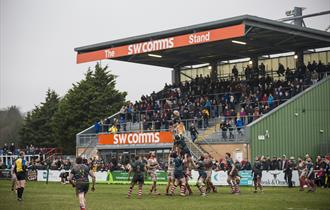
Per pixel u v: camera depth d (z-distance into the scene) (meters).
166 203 22.81
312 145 45.03
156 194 28.80
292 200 24.02
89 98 81.44
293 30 44.81
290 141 43.69
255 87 49.59
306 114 44.88
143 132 47.59
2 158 59.16
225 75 59.19
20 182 25.02
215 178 37.50
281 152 43.12
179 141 33.00
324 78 46.41
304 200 24.00
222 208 20.27
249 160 41.69
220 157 43.75
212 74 58.75
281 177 35.81
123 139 49.03
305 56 54.31
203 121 47.53
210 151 44.44
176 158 27.27
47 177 44.00
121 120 54.56
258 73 52.56
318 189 32.69
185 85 56.16
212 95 52.16
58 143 83.62
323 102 46.06
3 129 99.75
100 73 83.44
